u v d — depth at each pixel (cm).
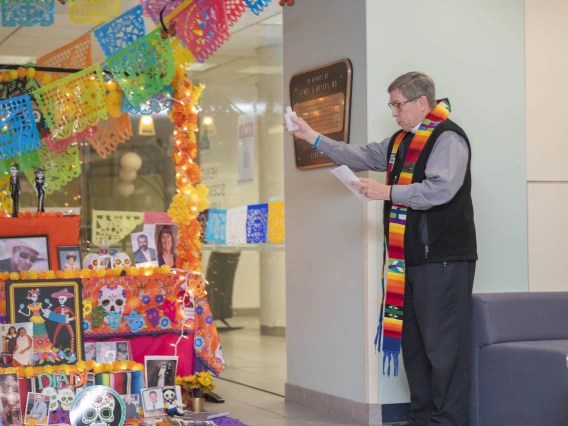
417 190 389
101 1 475
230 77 662
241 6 471
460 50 485
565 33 511
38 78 511
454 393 401
